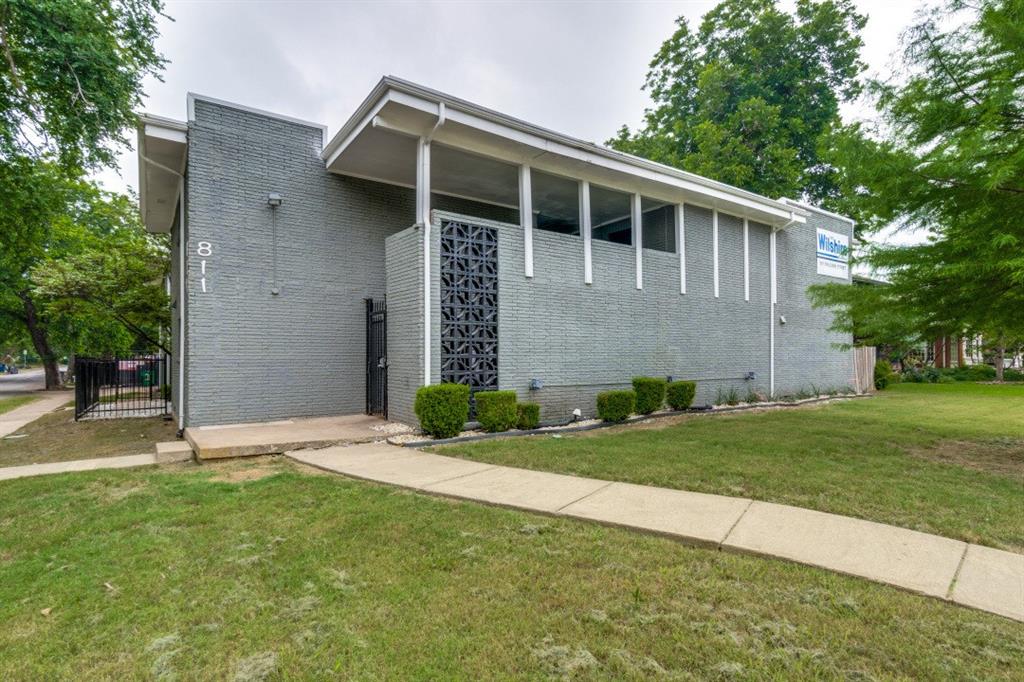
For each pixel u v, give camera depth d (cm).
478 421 807
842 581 298
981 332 780
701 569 316
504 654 232
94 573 320
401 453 654
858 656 228
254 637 248
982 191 577
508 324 898
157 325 1420
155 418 1153
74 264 1244
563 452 648
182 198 920
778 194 2159
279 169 922
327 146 930
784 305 1440
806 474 537
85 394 1211
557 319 965
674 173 1083
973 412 1112
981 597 278
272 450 663
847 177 682
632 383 1034
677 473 543
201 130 852
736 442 727
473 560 331
